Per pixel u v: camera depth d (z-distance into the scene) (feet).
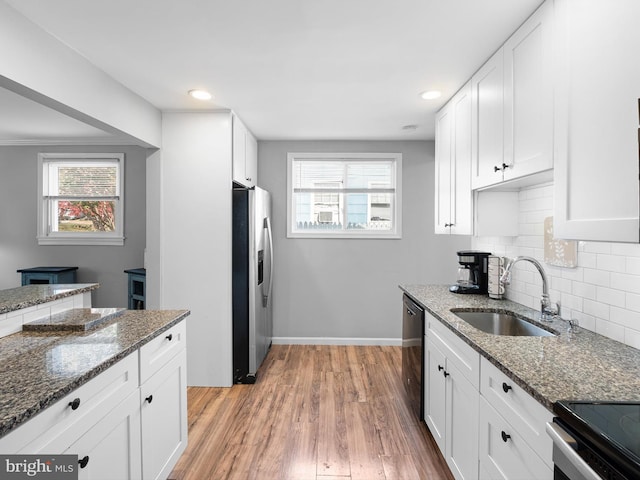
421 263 13.01
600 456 2.52
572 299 5.83
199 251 9.77
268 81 7.70
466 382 5.24
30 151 13.20
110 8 5.10
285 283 13.12
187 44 6.16
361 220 13.32
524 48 5.29
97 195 13.34
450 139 8.65
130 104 8.19
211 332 9.82
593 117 3.70
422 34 5.80
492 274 8.02
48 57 5.73
